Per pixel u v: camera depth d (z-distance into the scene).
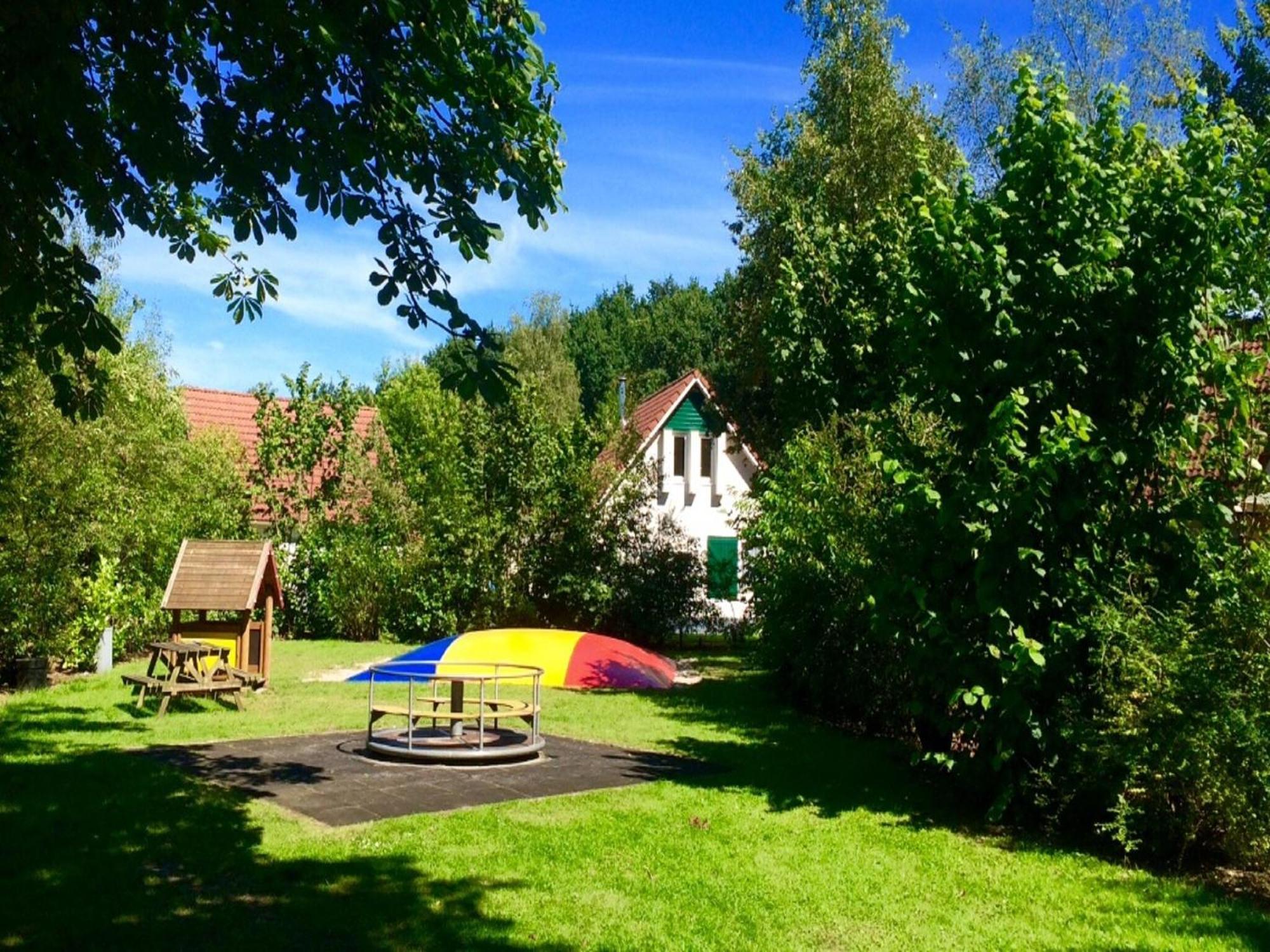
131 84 6.22
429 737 11.09
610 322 72.38
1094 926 6.07
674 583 22.80
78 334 7.16
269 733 11.36
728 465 31.81
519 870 6.62
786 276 17.17
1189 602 7.60
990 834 8.05
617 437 23.22
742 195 25.53
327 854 6.79
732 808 8.42
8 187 6.57
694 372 31.11
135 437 17.50
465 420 22.23
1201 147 7.85
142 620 18.39
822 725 12.84
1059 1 25.31
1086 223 7.97
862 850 7.45
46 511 15.45
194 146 6.52
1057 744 8.00
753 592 15.16
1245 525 8.27
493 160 6.24
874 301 15.23
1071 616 8.13
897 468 8.25
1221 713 6.77
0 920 5.55
